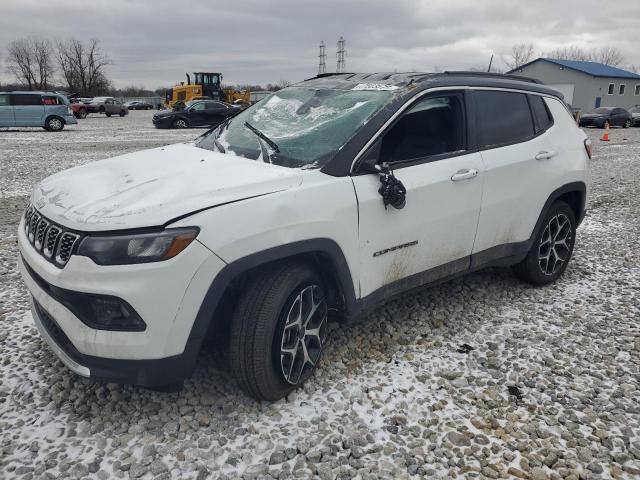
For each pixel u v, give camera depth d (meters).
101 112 40.88
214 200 2.55
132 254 2.36
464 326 3.86
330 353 3.42
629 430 2.74
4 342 3.48
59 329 2.68
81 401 2.87
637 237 6.32
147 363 2.43
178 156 3.45
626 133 26.14
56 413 2.77
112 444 2.54
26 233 2.99
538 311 4.14
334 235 2.87
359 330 3.74
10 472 2.35
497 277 4.83
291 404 2.89
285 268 2.78
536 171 4.11
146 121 33.09
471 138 3.69
